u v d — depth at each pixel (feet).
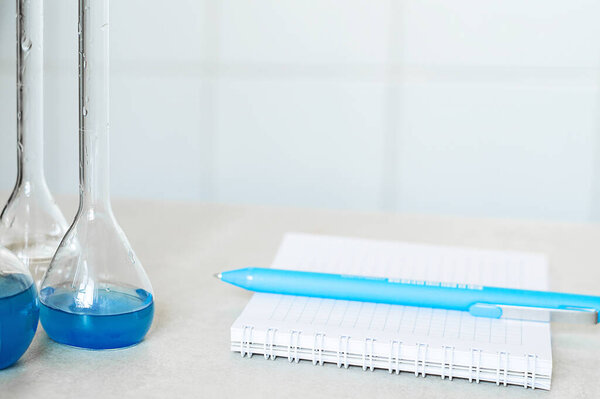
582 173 5.44
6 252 1.67
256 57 5.65
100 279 1.75
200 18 5.65
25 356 1.73
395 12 5.45
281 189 5.81
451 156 5.57
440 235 2.99
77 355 1.75
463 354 1.69
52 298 1.75
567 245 2.88
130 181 5.93
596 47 5.28
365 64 5.54
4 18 5.75
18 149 2.01
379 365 1.73
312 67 5.61
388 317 1.90
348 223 3.14
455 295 1.93
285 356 1.77
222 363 1.74
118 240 1.79
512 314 1.91
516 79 5.41
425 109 5.54
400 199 5.69
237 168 5.82
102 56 1.70
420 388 1.65
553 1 5.27
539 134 5.44
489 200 5.58
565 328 2.01
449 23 5.41
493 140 5.50
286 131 5.72
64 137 5.85
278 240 2.83
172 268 2.44
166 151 5.85
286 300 2.00
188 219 3.11
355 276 2.02
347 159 5.69
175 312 2.05
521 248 2.82
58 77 5.77
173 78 5.74
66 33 5.70
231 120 5.76
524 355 1.67
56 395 1.56
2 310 1.57
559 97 5.38
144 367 1.70
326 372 1.72
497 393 1.64
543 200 5.52
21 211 2.01
